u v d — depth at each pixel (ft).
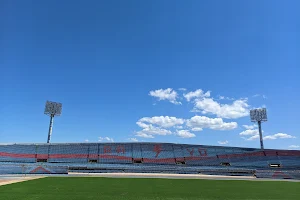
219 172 205.57
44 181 122.52
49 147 237.45
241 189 105.50
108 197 78.74
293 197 86.58
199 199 79.56
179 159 242.78
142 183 122.21
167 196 82.94
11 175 163.02
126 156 239.50
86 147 243.81
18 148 230.48
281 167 237.45
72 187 100.07
